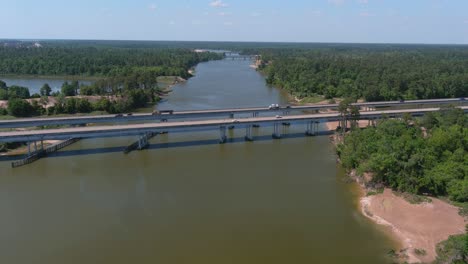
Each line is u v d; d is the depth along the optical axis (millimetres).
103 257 70438
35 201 92688
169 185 102375
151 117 159875
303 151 133125
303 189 99250
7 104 186625
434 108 187125
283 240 75688
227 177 108000
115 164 119000
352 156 108625
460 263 63812
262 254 71250
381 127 127188
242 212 86875
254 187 100812
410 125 145250
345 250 72188
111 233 78375
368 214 85250
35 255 71062
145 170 113812
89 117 155000
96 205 90562
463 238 67188
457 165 93875
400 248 72312
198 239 76062
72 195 96125
